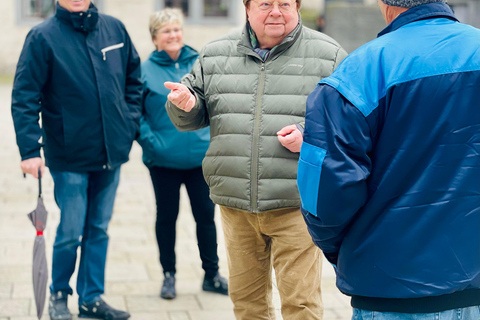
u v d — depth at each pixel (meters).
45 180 7.96
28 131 3.81
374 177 2.08
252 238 3.20
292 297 3.10
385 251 2.06
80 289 4.20
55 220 6.32
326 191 2.02
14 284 4.62
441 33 2.08
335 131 2.03
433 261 2.04
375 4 14.12
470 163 2.03
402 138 2.04
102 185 4.14
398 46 2.08
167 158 4.39
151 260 5.29
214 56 3.16
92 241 4.16
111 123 4.01
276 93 3.02
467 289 2.09
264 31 3.01
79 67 3.91
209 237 4.56
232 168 3.04
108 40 4.02
